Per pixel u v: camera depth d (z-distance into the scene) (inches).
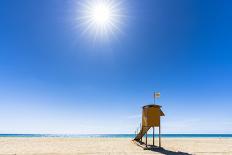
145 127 1059.9
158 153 834.8
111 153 828.6
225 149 994.1
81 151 887.1
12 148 978.1
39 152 853.8
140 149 956.0
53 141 1381.6
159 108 1003.9
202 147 1069.8
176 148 1002.1
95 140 1482.5
